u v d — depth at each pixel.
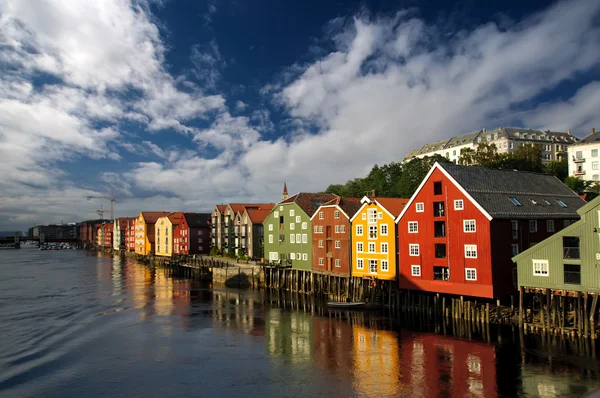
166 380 29.48
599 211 33.22
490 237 40.91
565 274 35.19
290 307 54.44
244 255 94.62
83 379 30.03
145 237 146.00
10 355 35.69
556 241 35.75
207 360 33.53
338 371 30.41
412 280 48.50
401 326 42.50
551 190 52.06
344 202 61.88
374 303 52.75
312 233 66.00
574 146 94.44
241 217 97.38
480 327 40.22
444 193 45.41
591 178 91.56
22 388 28.70
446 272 45.56
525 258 37.75
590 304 38.66
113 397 26.94
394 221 51.38
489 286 40.84
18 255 191.88
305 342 37.91
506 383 27.33
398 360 32.31
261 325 44.72
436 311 45.41
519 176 51.38
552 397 25.17
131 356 34.94
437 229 46.59
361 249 56.44
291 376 29.66
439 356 32.81
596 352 32.03
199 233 116.88
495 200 43.91
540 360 30.97
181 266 99.75
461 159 86.69
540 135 132.50
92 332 42.94
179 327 44.47
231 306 55.91
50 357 35.03
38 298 64.25
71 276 95.75
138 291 70.94
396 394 26.22
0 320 48.81
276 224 76.31
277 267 70.50
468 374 29.02
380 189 98.38
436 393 26.20
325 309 52.47
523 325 38.22
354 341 37.72
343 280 59.50
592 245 33.59
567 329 35.84
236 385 28.28
